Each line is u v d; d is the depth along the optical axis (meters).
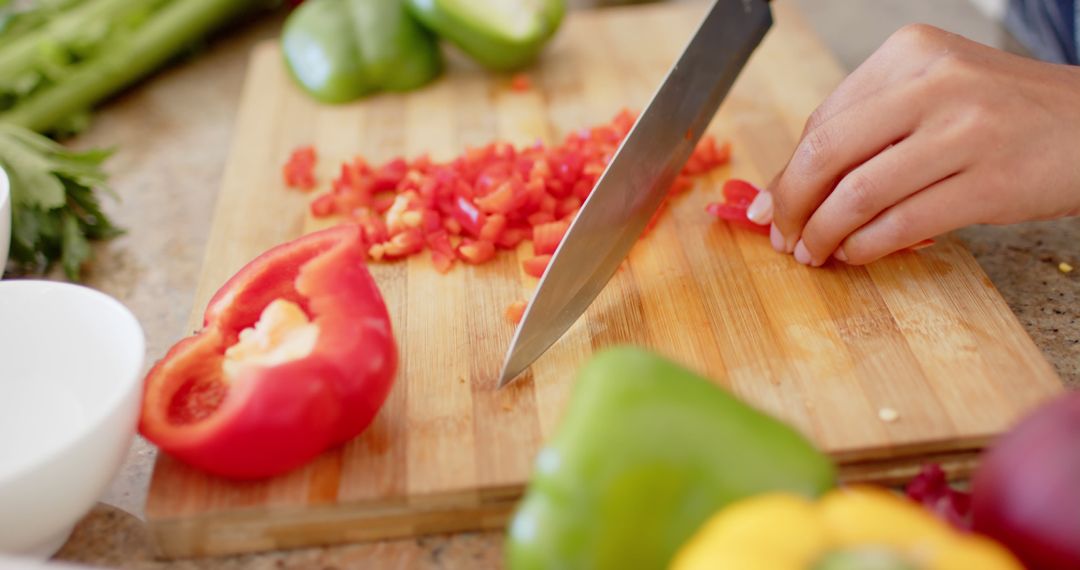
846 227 0.63
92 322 0.58
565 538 0.50
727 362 0.61
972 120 0.61
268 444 0.55
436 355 0.62
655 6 0.88
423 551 0.57
